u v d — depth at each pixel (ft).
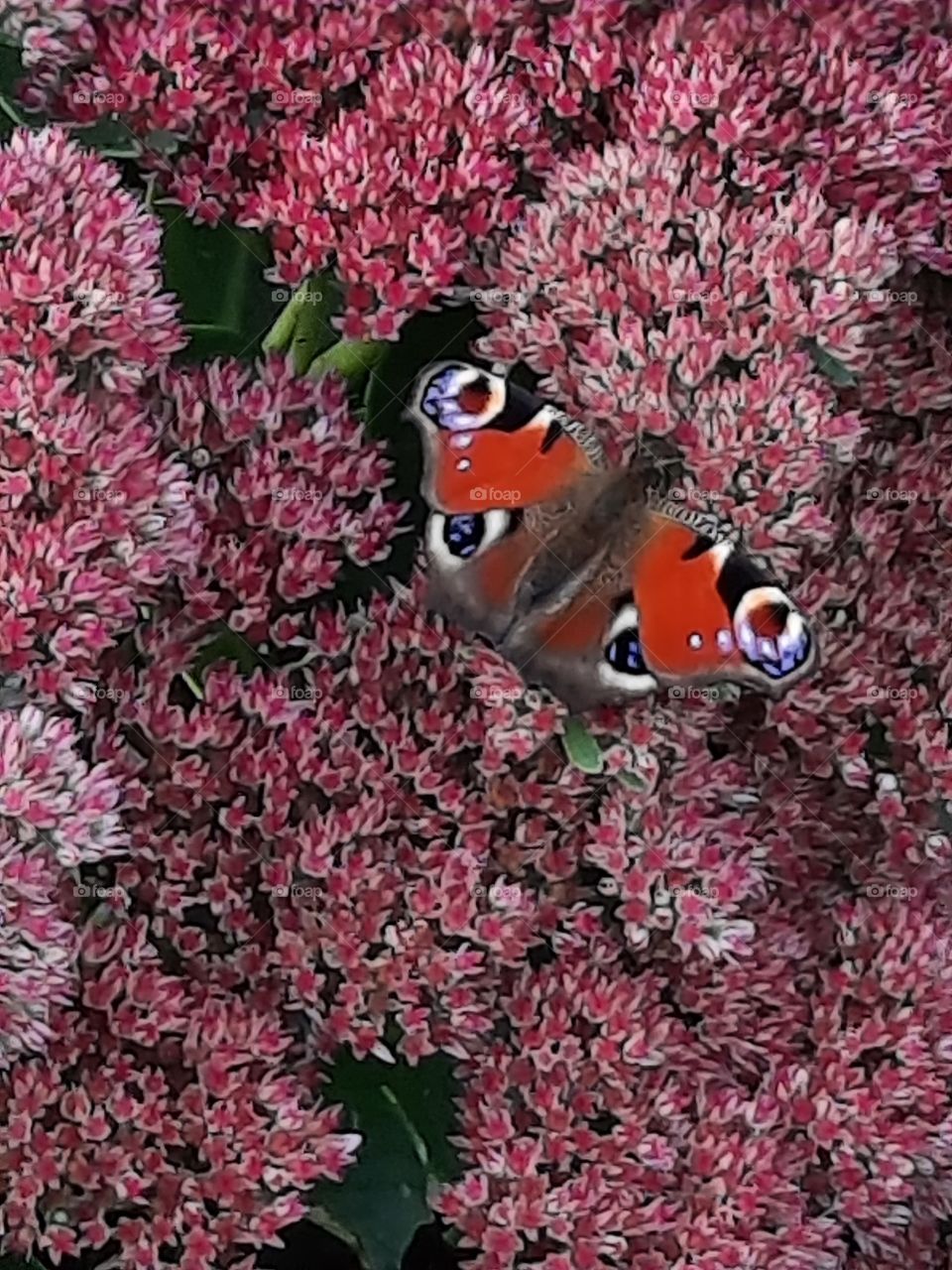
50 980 1.17
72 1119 1.23
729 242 1.26
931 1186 1.32
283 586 1.29
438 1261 1.30
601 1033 1.28
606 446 1.26
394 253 1.26
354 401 1.32
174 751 1.27
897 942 1.31
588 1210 1.26
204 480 1.28
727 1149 1.28
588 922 1.30
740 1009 1.30
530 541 1.23
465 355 1.31
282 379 1.29
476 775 1.30
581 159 1.27
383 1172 1.28
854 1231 1.31
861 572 1.32
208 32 1.25
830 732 1.32
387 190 1.25
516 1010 1.29
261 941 1.28
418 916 1.27
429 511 1.29
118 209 1.22
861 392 1.32
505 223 1.28
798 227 1.26
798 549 1.28
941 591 1.34
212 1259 1.24
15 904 1.17
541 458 1.23
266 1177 1.24
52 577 1.20
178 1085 1.26
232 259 1.29
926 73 1.30
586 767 1.27
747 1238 1.27
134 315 1.22
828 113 1.29
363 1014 1.28
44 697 1.20
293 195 1.26
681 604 1.20
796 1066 1.30
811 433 1.26
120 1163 1.23
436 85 1.25
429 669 1.30
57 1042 1.24
